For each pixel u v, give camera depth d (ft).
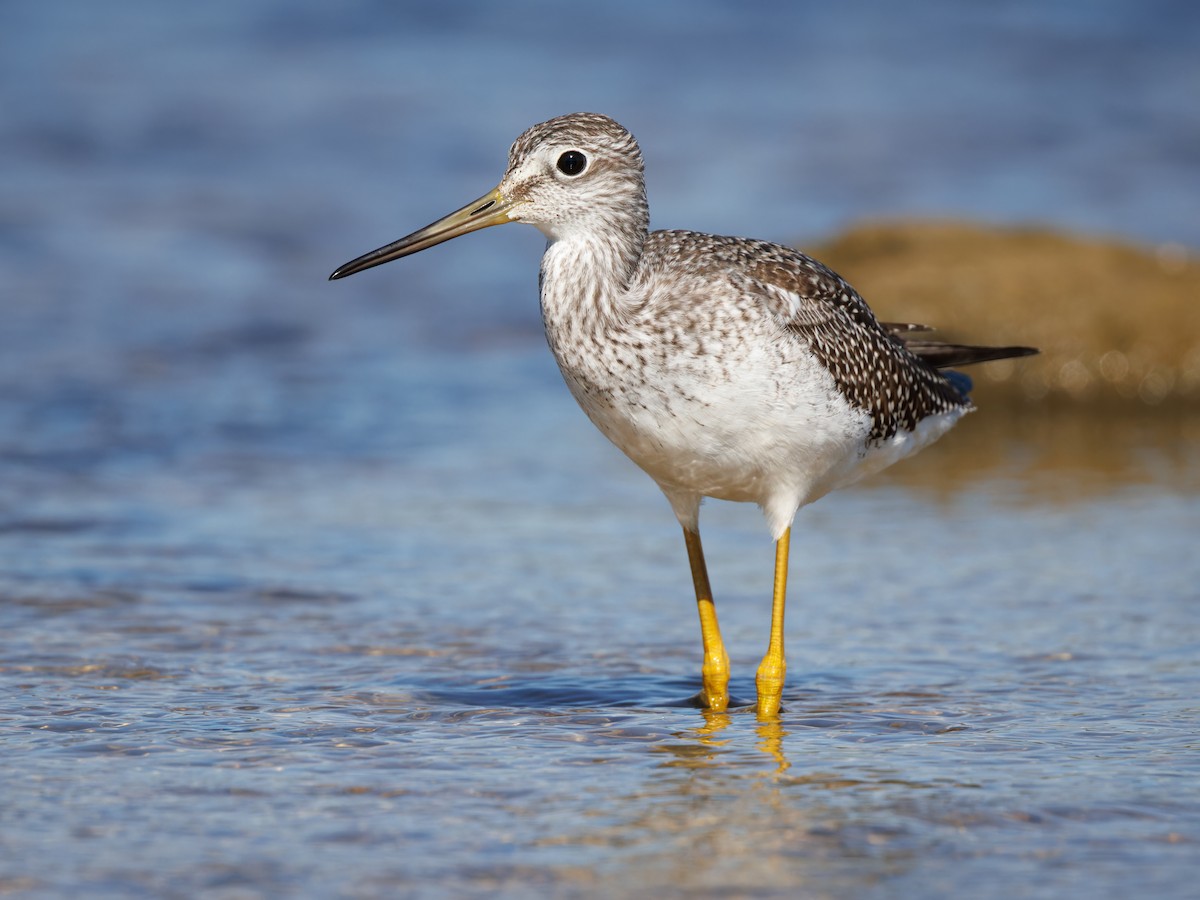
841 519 49.67
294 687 34.14
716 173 95.45
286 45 120.98
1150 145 101.30
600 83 114.21
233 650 36.58
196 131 100.73
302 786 28.07
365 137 101.24
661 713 33.06
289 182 92.32
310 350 69.05
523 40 124.98
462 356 70.23
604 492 52.49
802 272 34.22
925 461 57.82
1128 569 43.60
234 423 58.95
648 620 39.83
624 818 26.66
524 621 39.40
